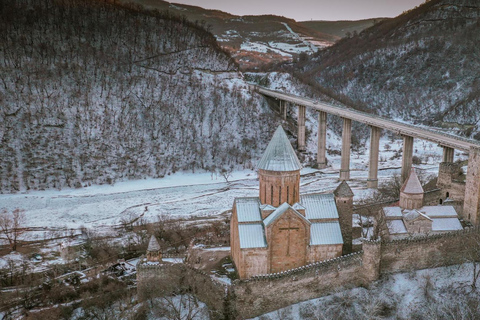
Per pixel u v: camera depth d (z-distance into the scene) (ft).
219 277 247.91
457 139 429.38
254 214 247.09
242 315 222.48
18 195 483.51
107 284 264.93
